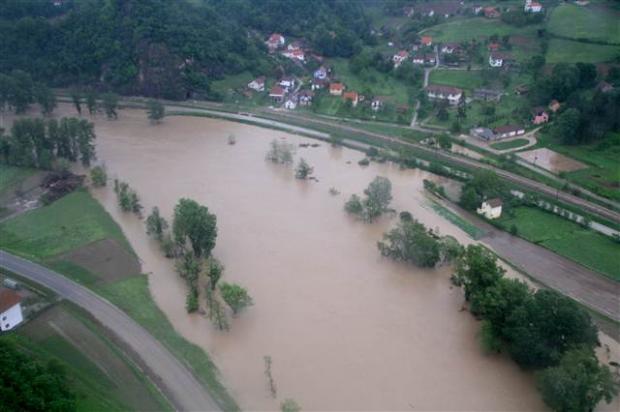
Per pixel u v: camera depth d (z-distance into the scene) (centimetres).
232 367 8888
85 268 11481
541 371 8244
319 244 12438
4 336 9069
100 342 9300
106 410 7788
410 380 8675
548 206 14175
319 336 9575
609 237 12900
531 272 11681
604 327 10031
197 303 10200
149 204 14288
